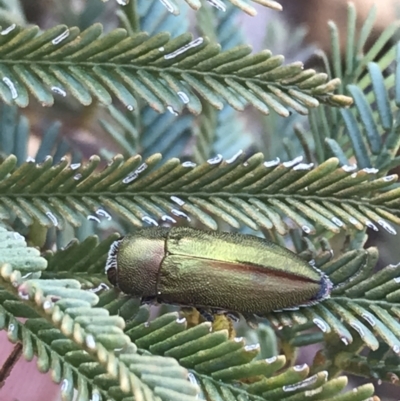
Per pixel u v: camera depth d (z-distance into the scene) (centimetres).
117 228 5
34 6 6
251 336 5
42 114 6
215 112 5
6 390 5
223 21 5
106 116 6
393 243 6
